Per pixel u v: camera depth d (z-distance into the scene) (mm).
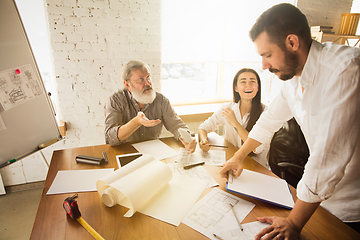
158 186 880
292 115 1089
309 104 798
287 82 983
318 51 723
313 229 746
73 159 1250
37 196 2098
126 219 787
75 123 2197
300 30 700
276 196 899
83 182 1014
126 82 1593
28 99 1040
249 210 838
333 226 761
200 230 736
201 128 1712
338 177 651
